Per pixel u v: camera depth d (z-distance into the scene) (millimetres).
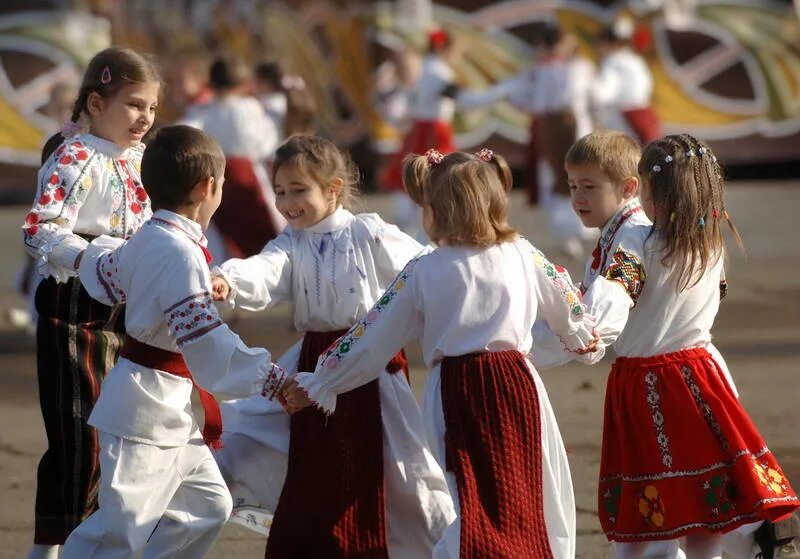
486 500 9188
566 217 29422
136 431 9484
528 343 9688
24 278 22000
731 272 26906
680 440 10023
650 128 33312
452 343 9438
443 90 29297
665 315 10117
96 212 10547
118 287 9688
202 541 10039
